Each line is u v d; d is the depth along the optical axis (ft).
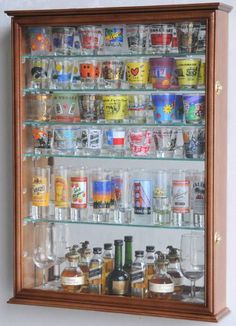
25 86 6.51
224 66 6.11
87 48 6.36
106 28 6.29
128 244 6.38
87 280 6.46
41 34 6.47
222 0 6.27
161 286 6.22
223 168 6.16
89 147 6.41
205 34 5.92
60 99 6.46
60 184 6.53
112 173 6.40
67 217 6.53
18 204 6.48
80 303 6.33
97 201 6.43
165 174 6.23
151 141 6.25
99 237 6.46
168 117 6.16
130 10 6.04
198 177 6.11
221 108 6.07
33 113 6.54
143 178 6.31
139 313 6.16
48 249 6.58
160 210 6.26
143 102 6.23
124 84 6.29
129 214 6.36
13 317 7.03
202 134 6.04
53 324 6.89
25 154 6.54
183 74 6.07
